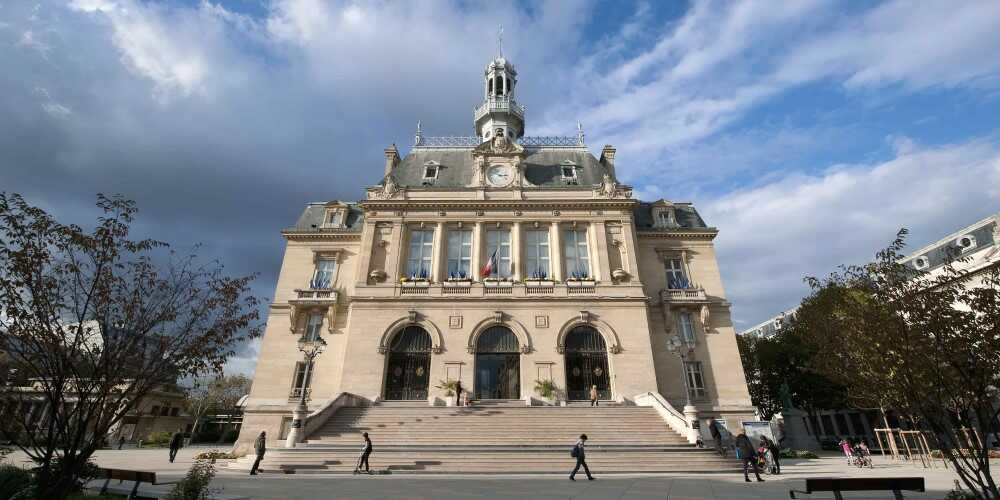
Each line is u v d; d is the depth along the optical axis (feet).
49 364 31.42
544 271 113.91
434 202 117.91
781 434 122.72
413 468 64.75
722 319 111.45
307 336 109.70
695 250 120.67
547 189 122.52
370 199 118.62
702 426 99.04
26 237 31.58
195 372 36.60
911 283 33.96
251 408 101.50
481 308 105.29
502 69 171.32
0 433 31.55
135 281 35.94
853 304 35.68
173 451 86.33
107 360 32.71
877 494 46.21
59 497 30.68
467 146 143.13
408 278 110.01
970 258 33.91
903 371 31.94
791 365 142.82
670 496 43.78
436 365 99.91
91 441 32.45
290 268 118.83
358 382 97.96
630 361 100.37
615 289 108.06
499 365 102.01
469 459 66.74
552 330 103.40
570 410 85.87
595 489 48.39
